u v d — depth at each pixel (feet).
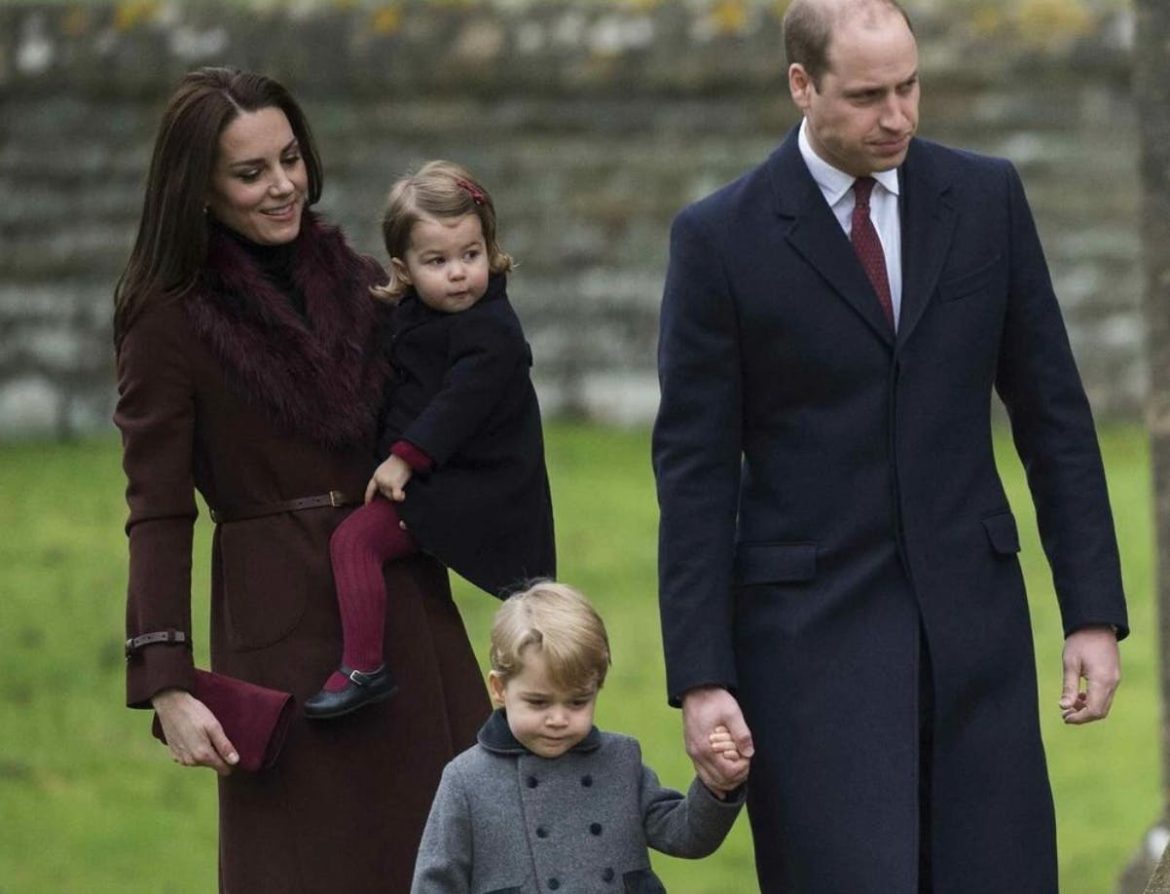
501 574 63.93
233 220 63.00
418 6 192.44
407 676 63.21
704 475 59.82
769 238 59.72
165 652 61.46
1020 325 60.85
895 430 59.21
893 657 58.80
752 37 190.39
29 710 138.41
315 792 62.44
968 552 59.41
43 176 193.36
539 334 191.83
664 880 115.44
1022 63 188.14
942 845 59.31
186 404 62.34
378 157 191.31
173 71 191.72
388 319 64.54
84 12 193.77
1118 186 187.93
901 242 59.88
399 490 62.54
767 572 59.82
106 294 192.65
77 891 111.86
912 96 57.41
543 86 192.03
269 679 62.59
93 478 180.45
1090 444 60.80
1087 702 59.93
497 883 57.57
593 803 58.03
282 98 63.10
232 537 63.10
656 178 191.42
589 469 178.29
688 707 59.00
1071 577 60.18
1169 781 89.35
